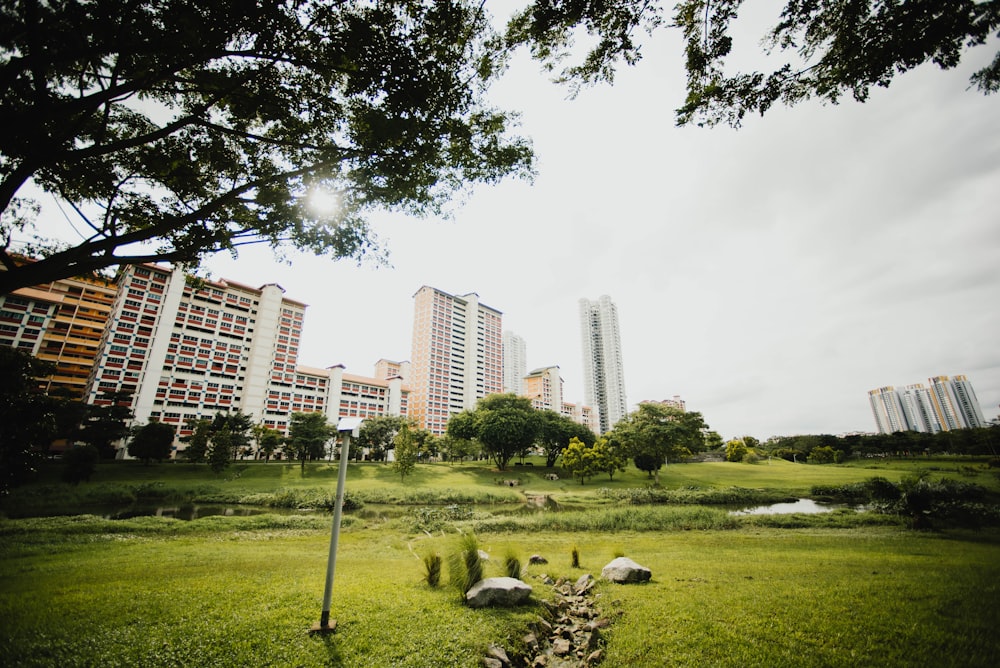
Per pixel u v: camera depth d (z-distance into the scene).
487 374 129.50
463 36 5.84
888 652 5.25
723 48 5.39
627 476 51.59
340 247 8.16
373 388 99.50
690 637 5.93
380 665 5.02
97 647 5.23
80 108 5.15
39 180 7.27
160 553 12.28
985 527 17.53
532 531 20.25
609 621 6.78
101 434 47.97
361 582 8.46
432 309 116.19
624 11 5.18
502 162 7.59
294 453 62.06
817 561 10.96
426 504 32.81
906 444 72.31
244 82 5.94
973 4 4.27
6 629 5.65
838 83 5.34
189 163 7.97
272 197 7.16
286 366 85.31
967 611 6.42
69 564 10.34
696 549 14.00
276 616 6.32
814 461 70.62
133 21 4.67
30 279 5.52
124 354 65.25
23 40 4.62
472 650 5.49
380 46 5.37
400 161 6.93
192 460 49.06
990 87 5.19
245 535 17.94
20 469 13.63
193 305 73.38
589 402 151.25
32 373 13.88
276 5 4.79
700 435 49.59
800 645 5.54
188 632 5.70
